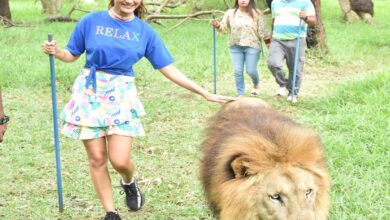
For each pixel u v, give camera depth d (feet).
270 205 12.39
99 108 16.10
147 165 22.80
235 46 33.94
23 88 34.76
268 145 12.92
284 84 34.27
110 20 16.11
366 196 18.49
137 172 22.02
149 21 59.16
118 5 15.90
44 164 22.86
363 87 32.58
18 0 97.40
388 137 23.61
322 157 13.60
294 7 32.76
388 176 20.11
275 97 34.17
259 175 12.61
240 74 34.24
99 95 16.15
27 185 20.79
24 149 24.44
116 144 16.21
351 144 23.20
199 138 25.48
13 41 50.37
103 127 16.19
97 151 16.34
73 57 16.51
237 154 13.10
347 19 71.10
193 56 45.21
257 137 13.25
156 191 20.13
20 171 22.06
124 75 16.35
